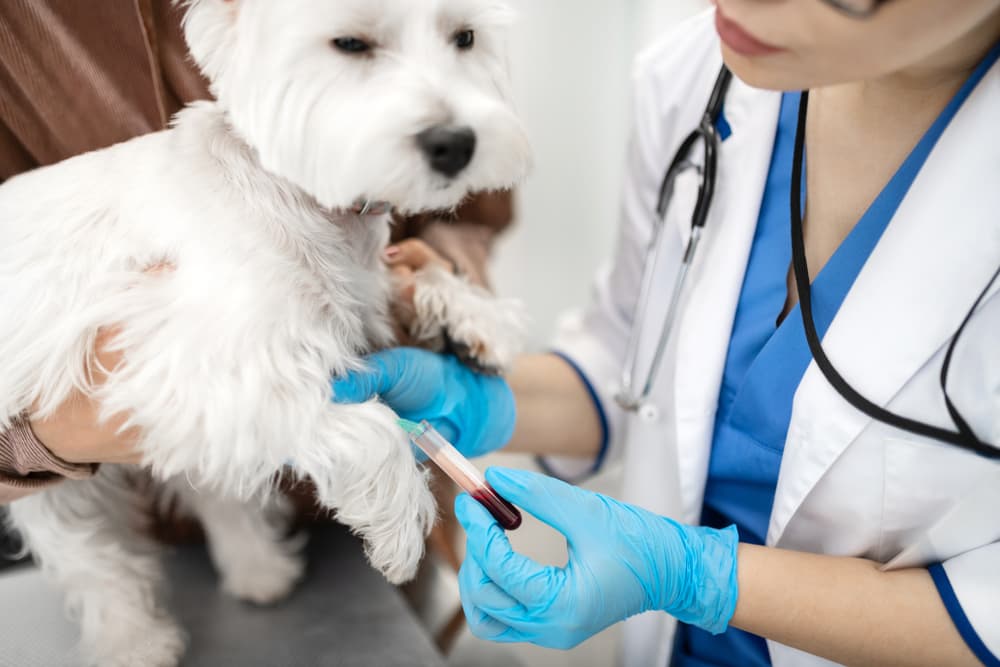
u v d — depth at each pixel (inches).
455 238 51.5
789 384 32.9
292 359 29.9
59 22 36.3
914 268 28.7
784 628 30.0
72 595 40.4
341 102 28.3
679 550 30.8
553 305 97.5
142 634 39.4
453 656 45.3
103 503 42.6
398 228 49.6
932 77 29.8
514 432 44.8
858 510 30.8
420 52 29.5
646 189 44.0
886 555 31.6
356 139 27.3
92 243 31.2
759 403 34.2
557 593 28.9
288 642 39.8
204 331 28.7
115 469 42.8
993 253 27.3
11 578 44.0
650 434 40.6
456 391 37.6
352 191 28.1
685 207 38.1
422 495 33.1
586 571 29.4
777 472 34.3
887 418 28.5
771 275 35.1
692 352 36.0
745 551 31.5
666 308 39.6
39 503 39.4
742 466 35.7
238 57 28.6
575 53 89.8
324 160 28.5
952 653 27.7
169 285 29.9
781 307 34.5
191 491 43.6
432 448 32.0
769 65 24.0
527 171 31.9
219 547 44.6
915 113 30.6
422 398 36.3
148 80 38.5
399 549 31.6
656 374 40.1
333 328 33.1
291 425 29.3
